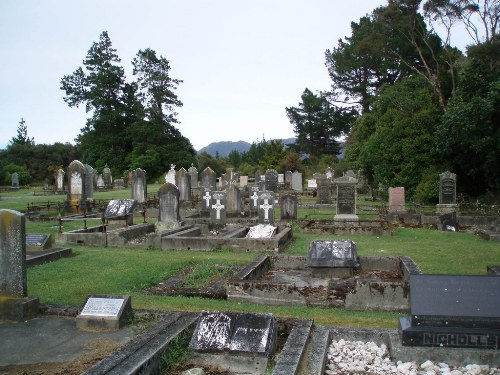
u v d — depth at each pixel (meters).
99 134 75.81
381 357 6.38
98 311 7.46
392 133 33.75
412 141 33.00
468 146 29.53
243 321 6.52
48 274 11.84
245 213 25.62
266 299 9.55
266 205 20.30
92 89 75.94
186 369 6.05
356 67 58.53
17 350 6.52
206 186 33.06
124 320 7.47
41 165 77.44
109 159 73.88
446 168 32.25
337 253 11.59
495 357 6.04
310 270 12.40
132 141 75.31
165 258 14.20
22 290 8.09
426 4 36.50
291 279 11.50
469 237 18.86
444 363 6.09
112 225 19.80
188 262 13.63
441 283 6.57
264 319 6.54
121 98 77.81
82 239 17.19
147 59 75.69
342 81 63.72
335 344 6.73
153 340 6.32
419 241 17.64
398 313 8.85
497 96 27.92
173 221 19.52
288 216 23.36
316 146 83.75
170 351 6.21
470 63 31.27
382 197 38.78
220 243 15.88
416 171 33.06
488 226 21.78
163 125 74.94
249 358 6.13
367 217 24.91
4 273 8.14
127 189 52.19
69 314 8.04
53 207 28.16
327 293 10.16
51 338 6.96
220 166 81.31
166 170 73.12
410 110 35.09
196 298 9.90
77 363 6.02
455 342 6.19
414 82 38.12
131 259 13.99
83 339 6.91
